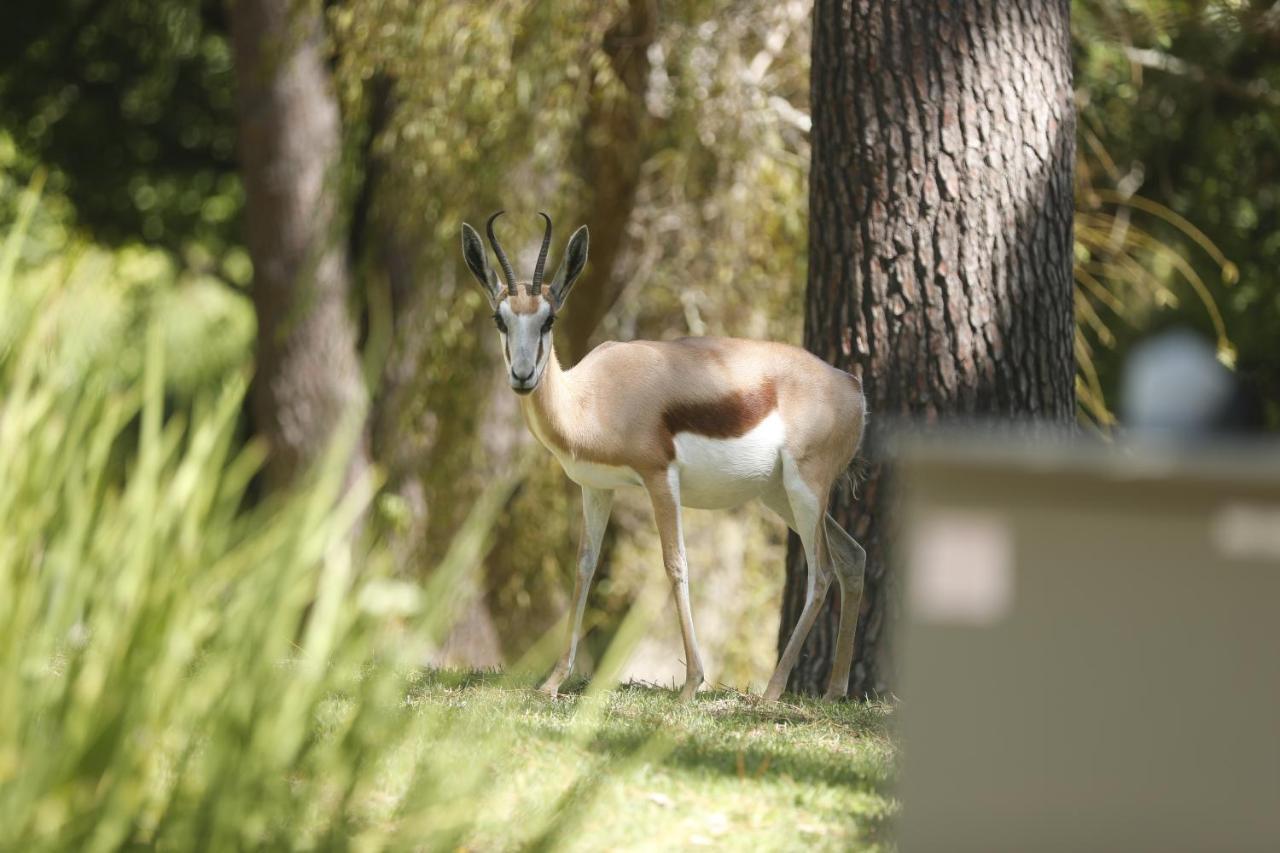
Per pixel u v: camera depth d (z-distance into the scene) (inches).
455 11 700.0
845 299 478.0
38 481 199.6
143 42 1112.2
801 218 750.5
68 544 198.5
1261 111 938.1
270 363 850.8
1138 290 873.5
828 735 374.0
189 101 1149.7
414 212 753.0
